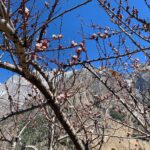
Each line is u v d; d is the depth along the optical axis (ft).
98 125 20.77
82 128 16.37
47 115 18.79
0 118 12.86
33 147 21.02
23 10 10.62
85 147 14.82
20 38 10.76
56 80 15.01
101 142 16.24
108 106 21.79
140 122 19.02
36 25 11.94
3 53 12.97
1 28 10.37
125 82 22.21
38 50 11.09
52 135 19.89
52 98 13.84
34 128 23.86
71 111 20.76
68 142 22.58
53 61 13.91
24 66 12.10
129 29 19.04
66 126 14.34
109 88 19.81
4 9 10.19
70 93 16.30
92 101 22.22
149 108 21.15
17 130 22.49
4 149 21.63
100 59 12.03
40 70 13.57
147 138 17.75
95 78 20.15
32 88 18.40
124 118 24.62
